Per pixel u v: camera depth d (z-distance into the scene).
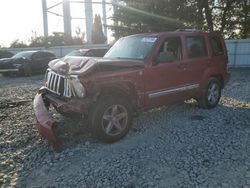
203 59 7.36
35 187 4.14
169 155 4.94
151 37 6.55
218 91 8.00
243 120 6.79
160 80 6.30
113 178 4.26
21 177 4.46
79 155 5.09
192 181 4.09
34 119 7.30
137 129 6.26
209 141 5.51
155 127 6.39
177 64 6.64
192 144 5.38
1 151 5.40
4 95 11.23
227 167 4.45
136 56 6.30
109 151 5.19
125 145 5.44
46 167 4.71
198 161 4.68
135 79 5.83
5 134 6.26
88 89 5.25
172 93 6.61
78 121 6.54
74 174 4.45
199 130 6.14
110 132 5.51
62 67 5.71
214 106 7.93
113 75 5.50
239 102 8.77
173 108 7.86
